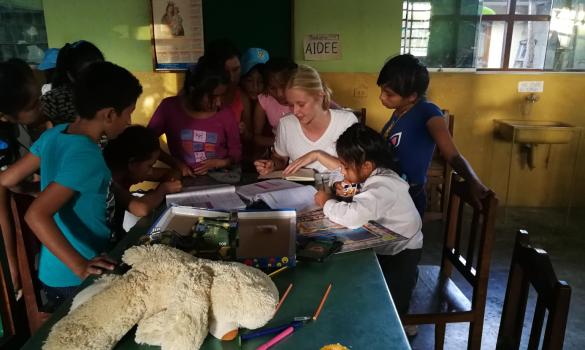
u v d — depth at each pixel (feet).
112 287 2.68
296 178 5.69
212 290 2.64
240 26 12.21
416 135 5.61
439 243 10.49
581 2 11.85
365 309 2.97
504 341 4.40
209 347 2.61
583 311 7.68
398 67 5.46
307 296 3.11
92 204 4.12
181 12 12.17
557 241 10.56
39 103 5.53
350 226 4.17
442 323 5.17
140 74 12.67
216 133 7.11
